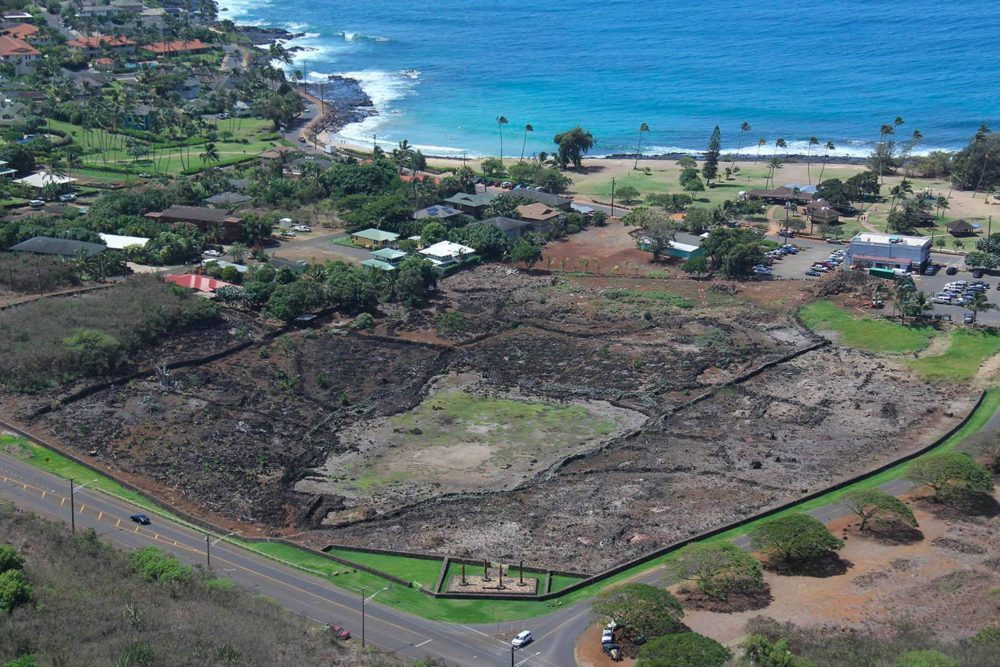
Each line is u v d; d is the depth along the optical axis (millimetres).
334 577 133250
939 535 141875
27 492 149500
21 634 108188
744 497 154250
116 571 125938
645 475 162875
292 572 134000
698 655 106000
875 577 130875
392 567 136375
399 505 154625
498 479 163375
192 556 136000
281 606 123875
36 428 170875
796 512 149125
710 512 149750
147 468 160750
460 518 150125
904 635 116562
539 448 174125
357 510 153625
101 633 110438
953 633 117250
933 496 153500
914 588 127938
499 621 123625
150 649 105875
